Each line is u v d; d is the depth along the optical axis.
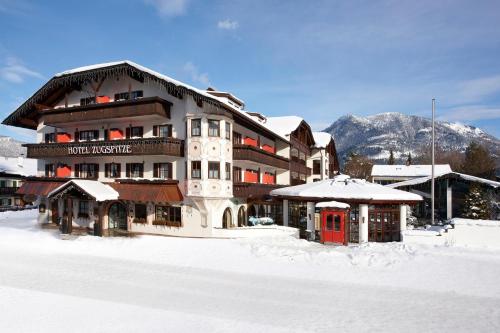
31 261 17.06
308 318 9.84
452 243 20.22
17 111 29.31
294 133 38.50
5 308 10.61
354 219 23.31
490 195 32.34
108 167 27.69
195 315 10.00
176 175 25.23
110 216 28.25
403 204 23.28
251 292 12.29
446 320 9.75
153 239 21.92
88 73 26.27
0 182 50.78
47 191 27.52
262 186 29.97
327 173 51.28
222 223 25.45
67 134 29.56
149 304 10.95
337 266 15.84
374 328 9.15
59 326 9.25
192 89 22.70
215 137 24.14
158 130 25.94
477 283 13.34
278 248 18.98
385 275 14.45
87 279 13.88
